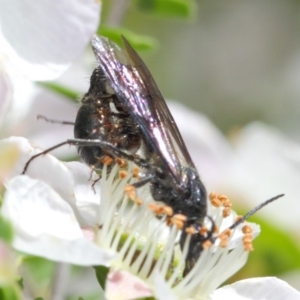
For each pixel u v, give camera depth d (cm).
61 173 10
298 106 21
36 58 11
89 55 13
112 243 11
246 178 15
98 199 11
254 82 22
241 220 11
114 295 10
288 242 14
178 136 11
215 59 22
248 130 16
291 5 23
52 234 10
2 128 13
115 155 11
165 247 10
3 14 11
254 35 23
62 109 13
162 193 11
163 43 21
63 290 12
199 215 11
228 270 11
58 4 10
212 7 22
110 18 13
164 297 10
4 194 10
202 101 22
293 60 22
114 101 11
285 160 15
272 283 11
